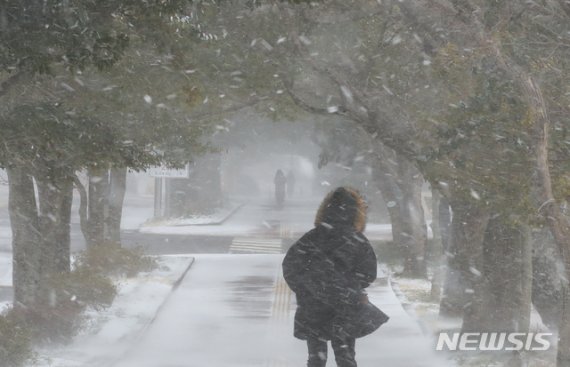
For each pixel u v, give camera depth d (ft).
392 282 164.55
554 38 77.30
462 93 77.36
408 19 94.58
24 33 54.60
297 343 99.71
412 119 96.37
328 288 41.60
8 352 78.54
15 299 97.25
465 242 106.42
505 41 76.38
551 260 109.40
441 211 176.65
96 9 59.26
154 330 109.09
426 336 102.53
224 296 140.77
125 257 158.61
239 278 164.86
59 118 63.26
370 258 42.11
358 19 104.42
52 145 63.00
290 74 100.89
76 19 54.70
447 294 111.14
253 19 97.45
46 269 104.06
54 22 54.49
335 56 107.96
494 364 85.97
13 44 54.80
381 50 106.63
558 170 69.21
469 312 98.89
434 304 133.90
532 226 70.44
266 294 143.23
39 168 72.84
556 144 69.00
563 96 71.36
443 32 89.10
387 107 98.27
